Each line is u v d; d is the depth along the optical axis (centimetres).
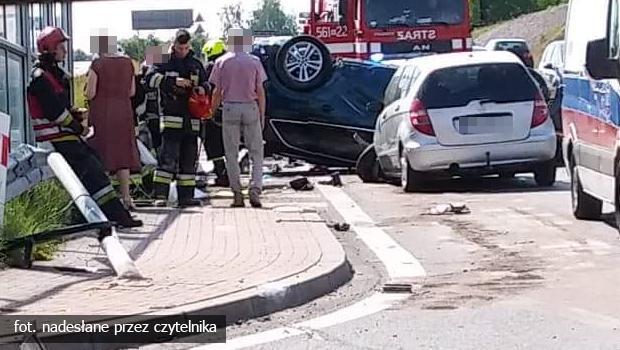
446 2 2473
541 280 1024
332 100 2261
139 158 1469
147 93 1672
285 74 2259
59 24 1830
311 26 2527
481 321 860
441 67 1805
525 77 1800
